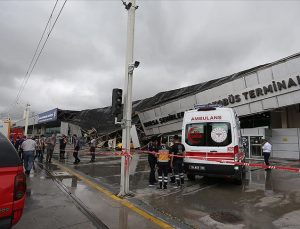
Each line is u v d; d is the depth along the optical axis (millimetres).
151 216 5898
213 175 9328
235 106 20281
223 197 7840
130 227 5203
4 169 3465
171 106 25250
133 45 8117
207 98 22078
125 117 7816
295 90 16984
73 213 5973
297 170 6562
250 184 9914
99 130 33125
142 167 14852
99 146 30859
